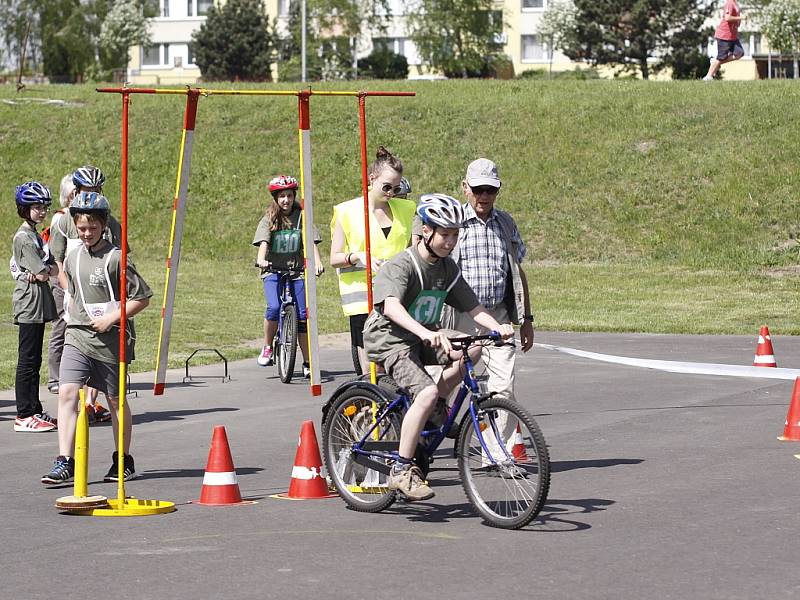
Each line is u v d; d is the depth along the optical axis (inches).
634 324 975.0
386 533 345.4
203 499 392.5
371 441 374.0
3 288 1242.0
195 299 1169.4
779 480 406.0
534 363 756.6
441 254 361.1
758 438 488.7
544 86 1875.0
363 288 480.1
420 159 1678.2
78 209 415.5
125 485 425.4
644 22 3329.2
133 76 3993.6
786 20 3080.7
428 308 368.8
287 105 1852.9
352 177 1669.5
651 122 1685.5
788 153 1573.6
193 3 4244.6
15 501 399.2
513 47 3964.1
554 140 1678.2
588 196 1556.3
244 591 284.5
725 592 277.9
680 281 1272.1
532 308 1112.2
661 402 592.7
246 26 3809.1
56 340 592.4
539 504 340.5
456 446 367.9
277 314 718.5
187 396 649.6
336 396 389.4
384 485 380.2
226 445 395.9
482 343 366.3
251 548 328.2
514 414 347.9
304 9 3189.0
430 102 1815.9
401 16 3644.2
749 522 346.9
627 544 324.5
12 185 1732.3
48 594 284.5
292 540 338.0
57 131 1846.7
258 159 1724.9
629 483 406.0
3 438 532.7
